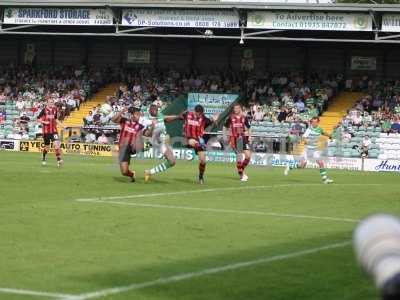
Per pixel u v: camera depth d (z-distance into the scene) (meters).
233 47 47.34
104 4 40.31
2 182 20.75
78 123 45.44
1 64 51.28
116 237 11.55
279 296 7.57
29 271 8.62
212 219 14.18
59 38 50.38
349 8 37.22
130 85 47.19
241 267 9.21
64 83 48.16
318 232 12.91
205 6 39.03
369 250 1.59
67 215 14.15
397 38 40.22
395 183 26.41
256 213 15.45
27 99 47.47
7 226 12.46
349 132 39.25
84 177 23.02
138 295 7.39
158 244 10.96
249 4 38.41
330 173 32.06
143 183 21.81
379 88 43.19
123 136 22.08
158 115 22.77
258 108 42.28
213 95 43.38
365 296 7.66
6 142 43.47
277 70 46.47
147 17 40.34
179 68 48.41
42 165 29.31
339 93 44.03
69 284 7.90
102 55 49.81
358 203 18.42
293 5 37.91
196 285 8.00
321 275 8.86
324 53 45.62
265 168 34.25
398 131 39.28
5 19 42.31
